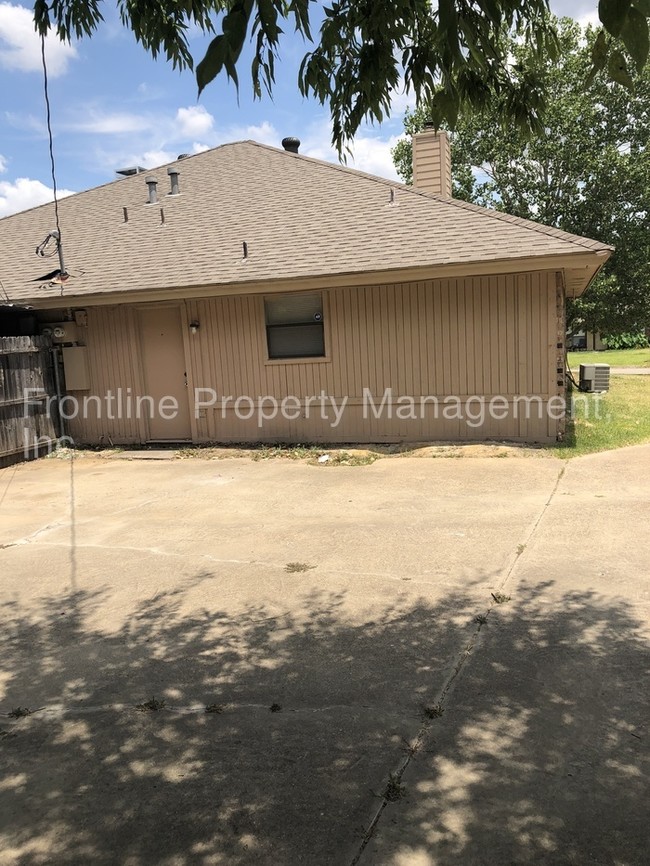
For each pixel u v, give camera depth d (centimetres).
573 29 1877
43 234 1284
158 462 979
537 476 765
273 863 218
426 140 1195
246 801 249
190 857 222
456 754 271
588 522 580
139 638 394
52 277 1096
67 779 266
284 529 605
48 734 299
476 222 955
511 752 271
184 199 1253
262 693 327
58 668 362
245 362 1030
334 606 427
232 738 290
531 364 915
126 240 1177
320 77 311
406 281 930
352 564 504
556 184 2067
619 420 1116
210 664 358
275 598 445
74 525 651
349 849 223
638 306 2088
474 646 364
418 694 319
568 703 305
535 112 385
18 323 1127
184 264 1049
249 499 727
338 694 322
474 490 716
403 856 219
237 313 1022
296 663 355
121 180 1386
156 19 318
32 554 564
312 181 1188
